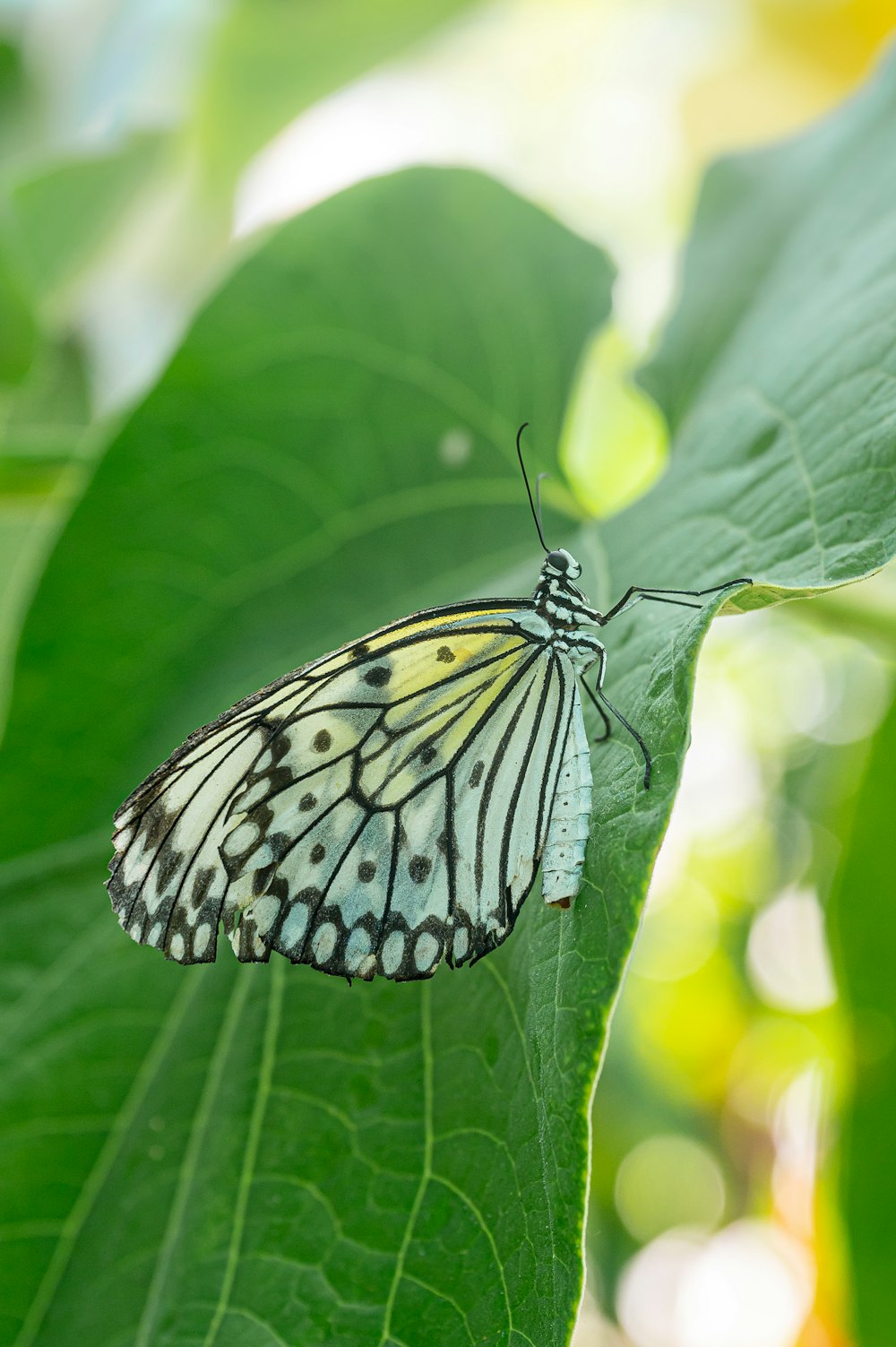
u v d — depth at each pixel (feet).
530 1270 1.67
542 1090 1.68
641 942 3.16
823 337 1.82
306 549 1.95
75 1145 1.82
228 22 2.53
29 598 1.92
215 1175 1.77
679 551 1.80
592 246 2.02
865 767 2.06
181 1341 1.73
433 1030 1.77
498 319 2.00
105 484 1.94
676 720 1.69
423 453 1.97
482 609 1.79
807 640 2.97
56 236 2.28
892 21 2.81
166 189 2.55
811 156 2.05
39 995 1.85
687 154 3.28
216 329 1.96
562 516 1.97
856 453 1.74
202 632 1.93
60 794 1.90
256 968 1.84
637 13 3.06
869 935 2.05
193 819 1.76
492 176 2.00
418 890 1.78
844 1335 2.07
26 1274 1.78
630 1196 2.95
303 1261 1.73
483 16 2.85
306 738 1.77
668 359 2.02
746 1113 2.93
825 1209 2.05
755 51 2.99
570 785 1.73
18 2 2.64
